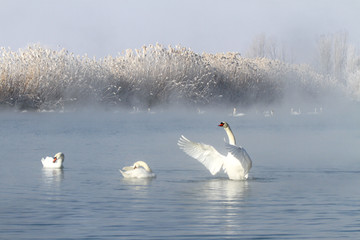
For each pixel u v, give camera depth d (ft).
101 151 82.64
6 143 95.45
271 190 48.37
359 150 85.05
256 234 33.12
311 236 32.73
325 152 82.17
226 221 36.42
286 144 95.45
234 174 53.67
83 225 35.37
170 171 60.95
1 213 38.93
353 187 50.19
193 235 32.86
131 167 57.16
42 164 67.21
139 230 34.09
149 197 45.06
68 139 103.14
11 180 54.39
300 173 59.72
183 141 53.11
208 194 46.34
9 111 175.83
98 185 51.13
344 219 37.09
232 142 55.16
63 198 44.62
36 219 37.06
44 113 175.22
